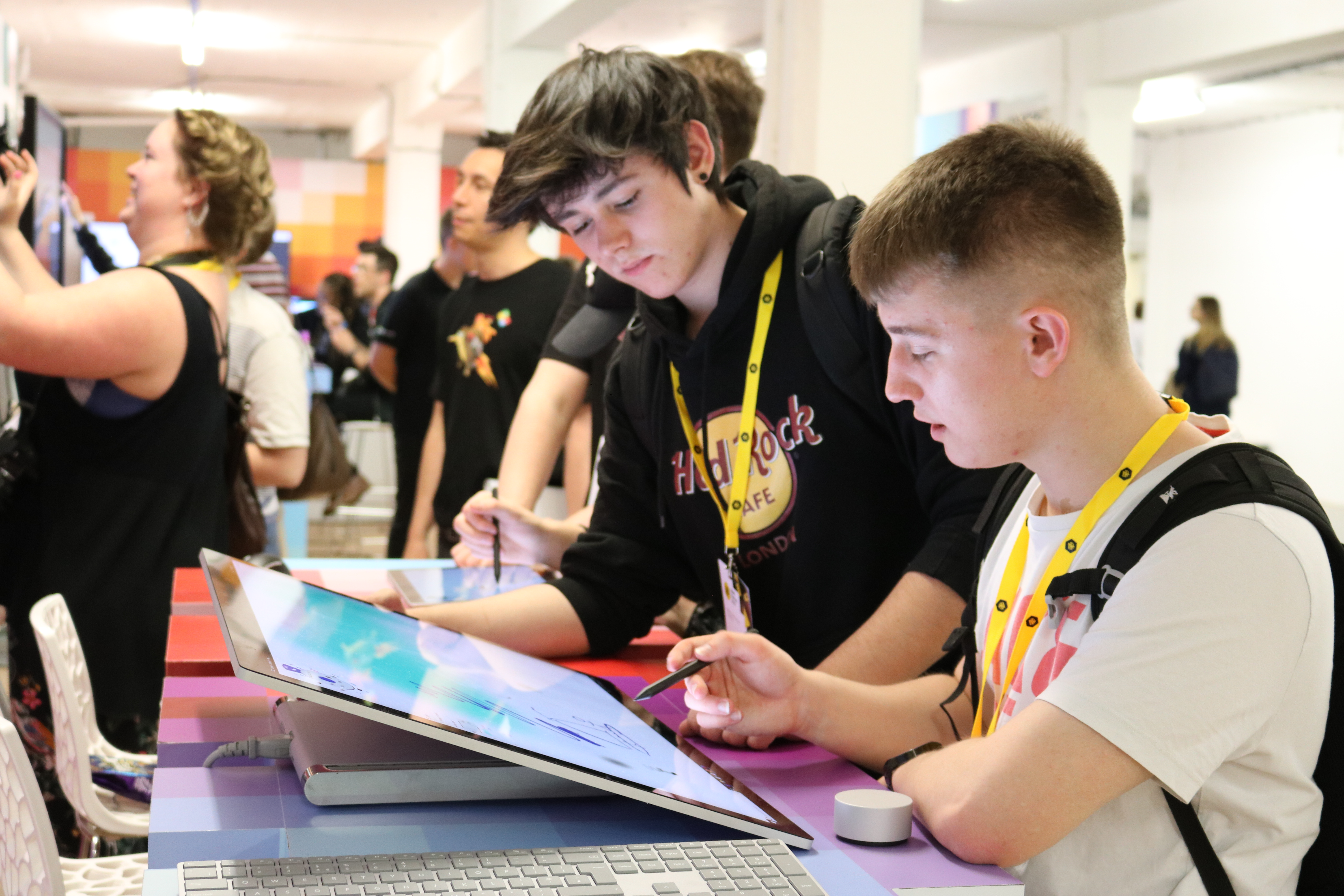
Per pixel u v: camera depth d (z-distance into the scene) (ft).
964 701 3.74
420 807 2.94
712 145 4.55
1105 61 24.21
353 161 46.01
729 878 2.45
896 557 4.69
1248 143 36.35
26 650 7.02
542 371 7.62
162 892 2.40
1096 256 2.92
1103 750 2.70
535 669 3.87
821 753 3.56
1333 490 33.86
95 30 30.42
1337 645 2.91
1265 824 2.87
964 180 2.91
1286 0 20.01
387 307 13.91
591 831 2.83
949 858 2.77
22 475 7.00
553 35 19.80
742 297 4.58
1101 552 2.99
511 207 4.32
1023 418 3.00
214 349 7.31
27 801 3.63
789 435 4.64
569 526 5.64
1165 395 3.19
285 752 3.22
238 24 29.60
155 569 7.05
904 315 3.01
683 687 4.34
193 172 7.38
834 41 10.66
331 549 21.99
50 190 12.30
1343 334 33.47
